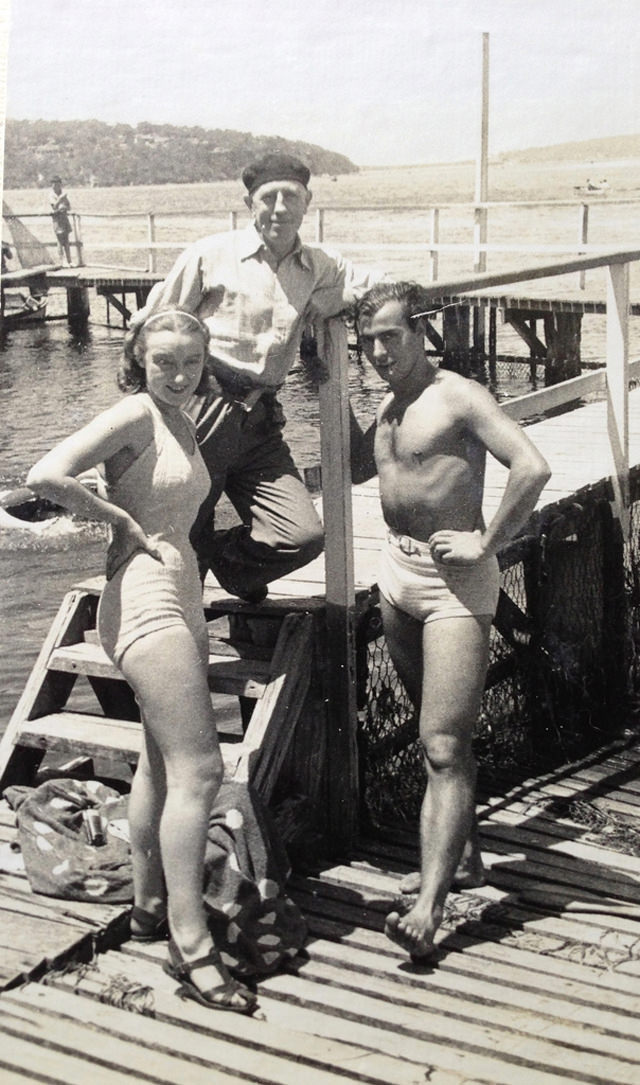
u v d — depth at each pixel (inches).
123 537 141.7
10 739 176.2
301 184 162.7
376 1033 131.7
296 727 171.0
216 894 143.9
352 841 173.6
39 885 152.9
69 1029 132.1
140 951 146.2
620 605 233.9
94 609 186.2
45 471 137.9
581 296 431.2
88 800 163.9
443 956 144.9
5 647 269.3
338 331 169.0
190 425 147.3
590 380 235.6
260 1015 134.9
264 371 165.8
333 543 171.0
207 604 177.9
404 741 187.5
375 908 157.2
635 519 245.6
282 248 164.1
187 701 137.3
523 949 146.9
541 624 216.7
